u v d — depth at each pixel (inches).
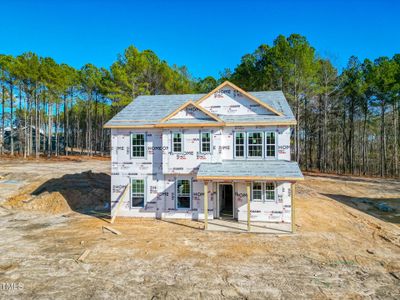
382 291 354.6
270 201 657.0
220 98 715.4
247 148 682.8
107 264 428.5
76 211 783.1
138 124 703.1
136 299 333.1
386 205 901.2
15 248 493.0
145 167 709.9
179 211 692.1
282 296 341.1
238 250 485.1
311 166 1787.6
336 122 1784.0
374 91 1524.4
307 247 502.6
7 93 1831.9
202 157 671.8
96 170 1314.0
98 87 1883.6
